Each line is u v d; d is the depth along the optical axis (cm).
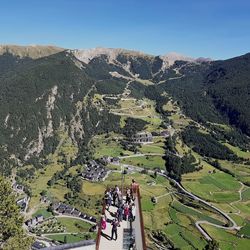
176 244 18662
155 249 17475
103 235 3875
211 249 17238
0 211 5191
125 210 4184
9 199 5281
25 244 5200
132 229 4012
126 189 4972
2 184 5312
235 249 18775
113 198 4644
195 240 19312
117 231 3966
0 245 5056
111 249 3634
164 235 19288
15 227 5131
